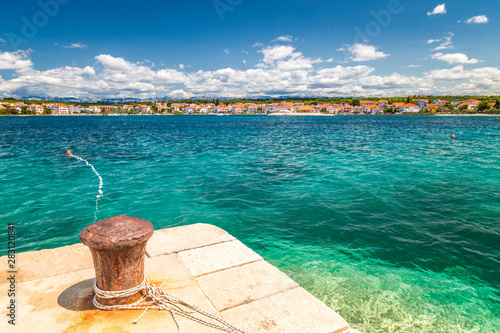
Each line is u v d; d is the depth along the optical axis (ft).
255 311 10.52
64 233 26.16
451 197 36.65
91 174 50.67
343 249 23.45
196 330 9.39
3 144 98.73
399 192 38.88
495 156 70.64
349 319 15.17
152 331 9.27
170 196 37.55
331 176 48.67
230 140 120.06
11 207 32.81
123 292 10.16
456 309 16.22
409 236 25.79
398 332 14.30
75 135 144.87
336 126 246.27
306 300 11.21
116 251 9.57
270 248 23.65
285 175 49.75
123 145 99.19
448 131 171.83
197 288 11.82
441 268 20.68
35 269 12.91
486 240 24.98
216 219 29.86
